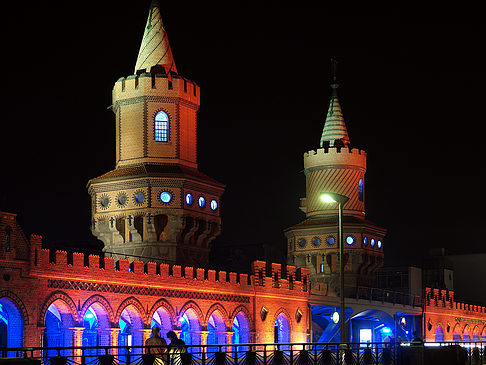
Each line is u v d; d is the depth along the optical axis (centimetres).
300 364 3719
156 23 5806
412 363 3912
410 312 7819
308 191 7794
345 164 7588
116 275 4425
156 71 5678
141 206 5388
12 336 3862
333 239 7438
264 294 5734
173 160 5553
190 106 5706
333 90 7869
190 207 5494
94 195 5609
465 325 9019
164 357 3092
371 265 7544
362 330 7819
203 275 5134
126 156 5591
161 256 5381
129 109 5616
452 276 10169
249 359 3366
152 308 4672
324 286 6656
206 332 5100
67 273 4100
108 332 4359
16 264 3816
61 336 4172
